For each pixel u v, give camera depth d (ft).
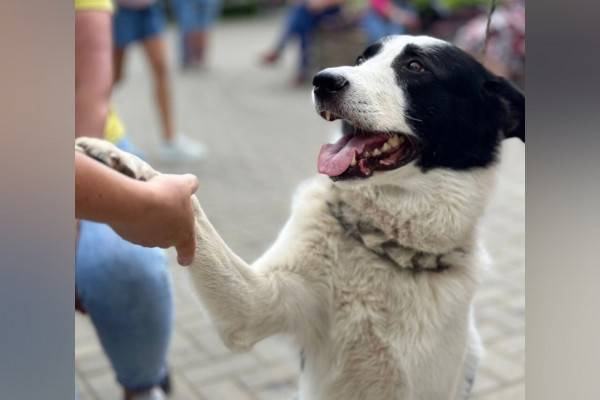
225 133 25.30
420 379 6.45
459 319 6.57
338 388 6.65
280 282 6.24
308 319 6.53
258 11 74.69
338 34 33.12
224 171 20.54
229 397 10.04
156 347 7.89
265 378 10.53
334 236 6.45
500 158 7.34
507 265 14.20
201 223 5.71
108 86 7.55
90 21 7.53
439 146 6.79
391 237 6.53
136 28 19.35
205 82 36.27
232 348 6.24
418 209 6.61
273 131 25.52
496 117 7.27
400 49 6.98
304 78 34.55
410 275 6.43
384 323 6.39
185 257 4.82
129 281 7.28
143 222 4.32
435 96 6.81
